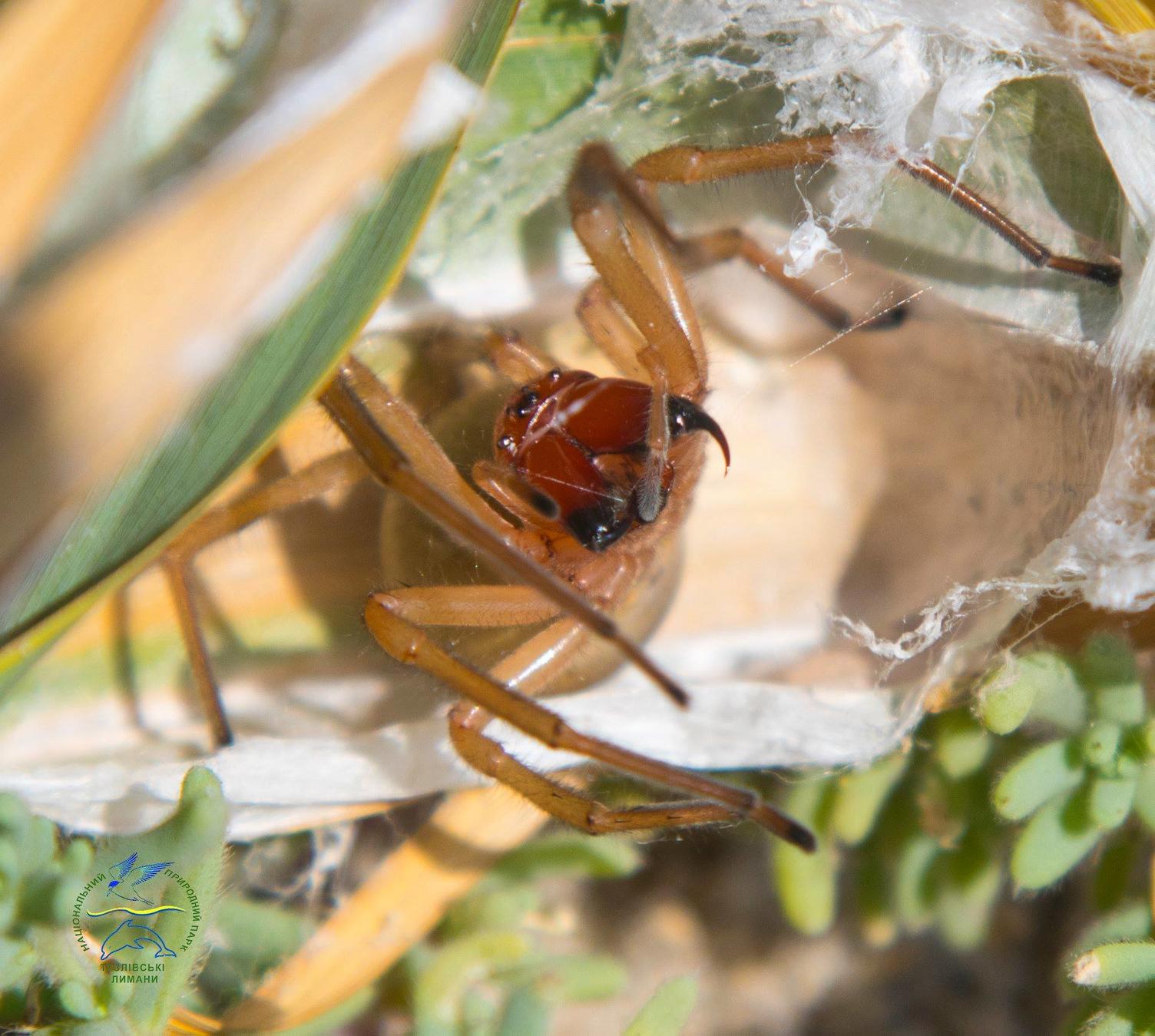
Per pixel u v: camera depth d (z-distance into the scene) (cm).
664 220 15
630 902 16
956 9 15
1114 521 15
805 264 16
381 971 15
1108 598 15
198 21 14
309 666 16
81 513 14
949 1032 16
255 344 14
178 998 14
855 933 16
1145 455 15
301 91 13
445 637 16
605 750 15
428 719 16
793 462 16
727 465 15
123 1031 14
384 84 13
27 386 13
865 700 16
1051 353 15
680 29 15
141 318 13
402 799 15
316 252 14
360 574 16
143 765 15
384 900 15
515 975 15
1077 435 15
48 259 14
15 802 14
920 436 16
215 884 14
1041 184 15
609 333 16
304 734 16
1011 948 16
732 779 16
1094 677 15
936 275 16
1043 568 15
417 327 16
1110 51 15
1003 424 16
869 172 15
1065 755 15
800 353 16
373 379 15
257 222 13
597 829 15
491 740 15
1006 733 15
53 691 16
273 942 15
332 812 15
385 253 14
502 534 16
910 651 16
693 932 16
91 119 13
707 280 16
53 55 13
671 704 16
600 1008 16
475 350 16
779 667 16
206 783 14
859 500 16
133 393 13
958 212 15
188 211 12
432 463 15
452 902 15
